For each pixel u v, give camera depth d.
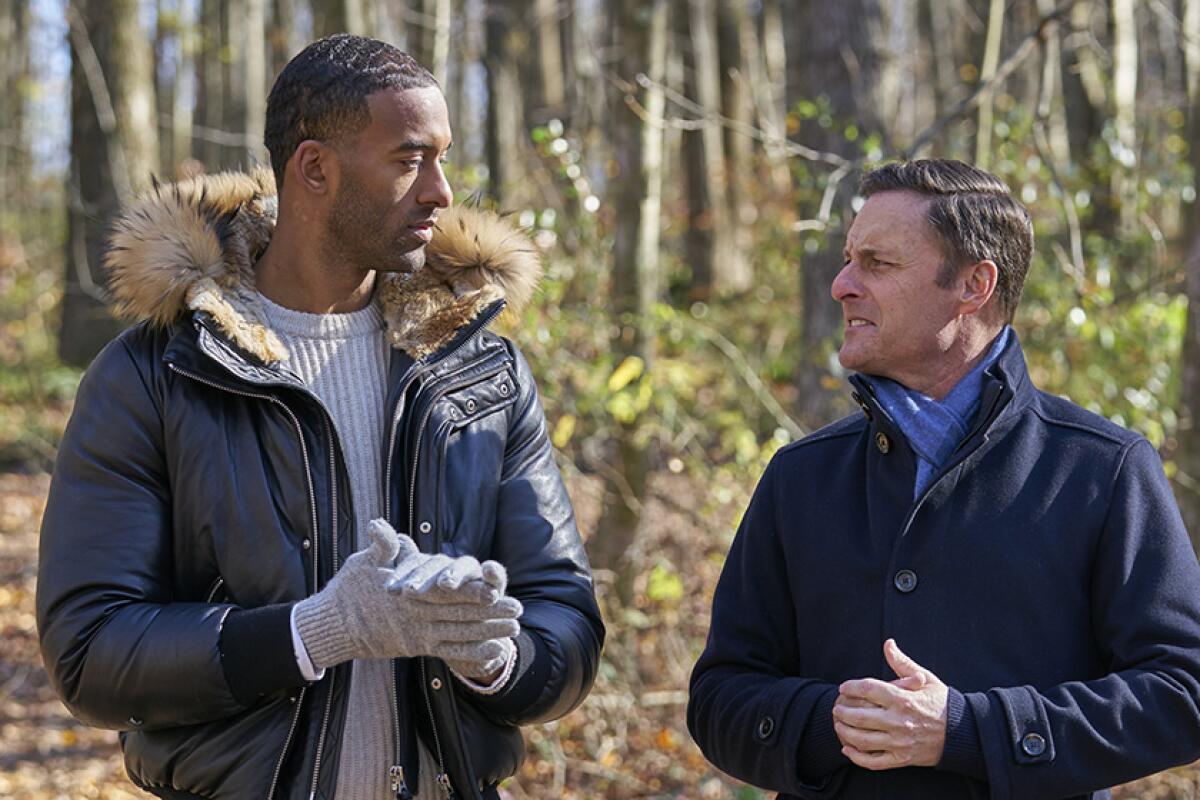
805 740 2.20
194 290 2.21
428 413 2.29
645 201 5.83
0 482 10.06
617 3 7.31
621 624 5.28
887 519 2.27
